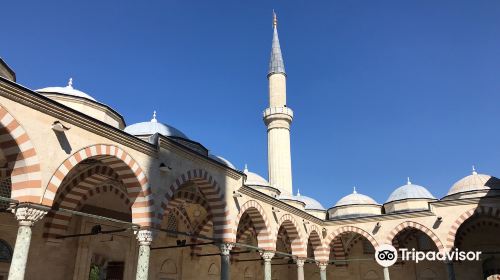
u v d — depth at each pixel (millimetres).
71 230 20078
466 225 33312
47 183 12547
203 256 27047
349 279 36438
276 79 45344
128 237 22734
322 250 31672
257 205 23609
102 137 14773
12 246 17766
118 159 15344
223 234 20234
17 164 12180
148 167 16469
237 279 29938
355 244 37344
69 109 13469
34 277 17938
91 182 19469
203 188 20281
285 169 41094
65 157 13258
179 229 25844
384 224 30672
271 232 24422
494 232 32312
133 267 22484
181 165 18281
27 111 12383
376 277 35625
